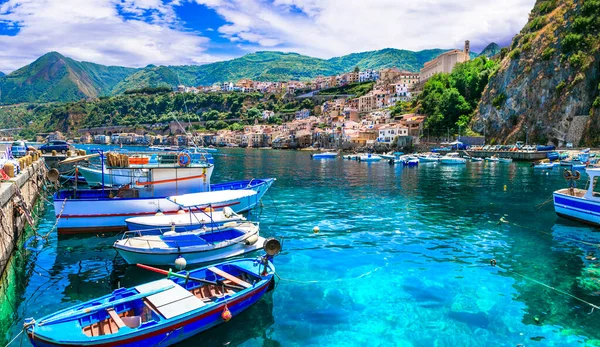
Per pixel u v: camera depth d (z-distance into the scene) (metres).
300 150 180.75
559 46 123.75
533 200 42.59
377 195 46.41
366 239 26.97
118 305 14.27
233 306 15.24
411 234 28.27
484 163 99.88
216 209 31.09
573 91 117.12
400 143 145.50
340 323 15.55
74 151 68.75
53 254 23.84
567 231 28.69
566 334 14.74
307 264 21.94
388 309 16.66
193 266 21.02
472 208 38.00
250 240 22.62
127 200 28.28
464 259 22.75
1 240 20.86
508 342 14.23
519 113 130.25
